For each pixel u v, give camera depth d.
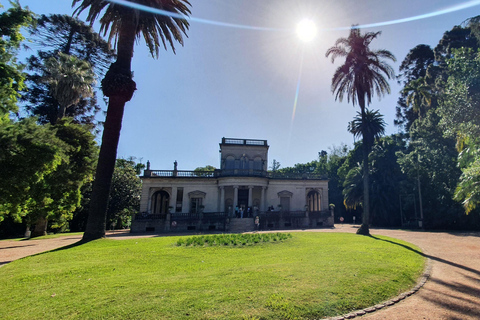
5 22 13.92
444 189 33.56
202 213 35.31
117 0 17.59
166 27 20.41
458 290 8.14
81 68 31.25
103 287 7.18
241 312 5.70
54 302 6.19
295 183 41.72
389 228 36.41
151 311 5.66
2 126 12.15
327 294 6.85
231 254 12.47
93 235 16.75
